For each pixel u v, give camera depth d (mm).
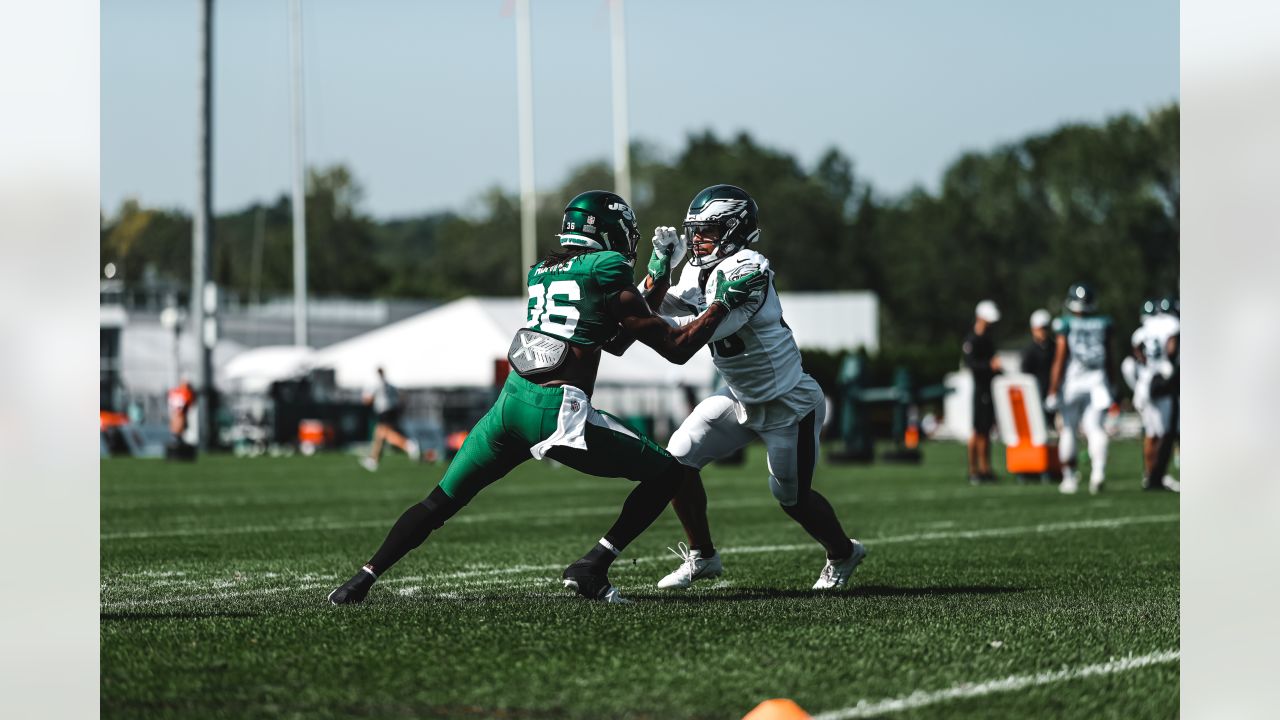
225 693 13672
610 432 19625
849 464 79688
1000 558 27516
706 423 21688
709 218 20750
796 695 13578
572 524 37062
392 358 122812
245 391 125875
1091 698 13594
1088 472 66312
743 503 46281
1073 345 50969
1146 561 26812
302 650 15914
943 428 160000
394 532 20250
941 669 14898
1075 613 19016
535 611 19094
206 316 105312
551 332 19422
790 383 21031
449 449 97312
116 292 133500
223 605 20172
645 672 14633
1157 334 50375
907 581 23547
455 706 13141
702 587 22766
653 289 20672
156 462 85500
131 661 15312
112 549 29812
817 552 29172
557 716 12758
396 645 16219
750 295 19828
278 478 64688
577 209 19750
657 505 20359
